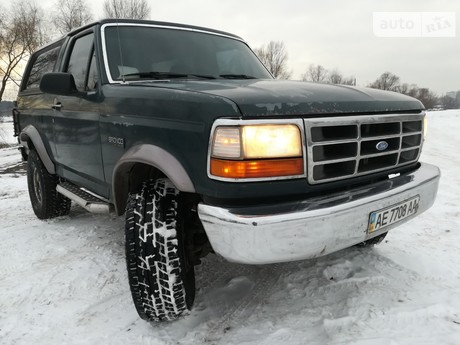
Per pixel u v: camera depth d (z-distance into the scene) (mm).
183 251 2096
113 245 3484
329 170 1993
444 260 3004
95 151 2777
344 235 1880
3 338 2193
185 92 2010
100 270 2980
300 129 1846
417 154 2518
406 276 2717
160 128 2047
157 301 2047
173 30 3254
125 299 2570
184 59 3080
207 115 1826
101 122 2615
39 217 4309
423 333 2055
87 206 2893
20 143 4551
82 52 3264
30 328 2281
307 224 1764
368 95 2229
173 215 2051
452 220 3986
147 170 2371
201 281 2734
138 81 2684
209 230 1826
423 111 2535
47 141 3768
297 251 1776
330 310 2320
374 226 2006
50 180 3994
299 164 1854
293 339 2059
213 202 1872
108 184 2721
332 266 2854
